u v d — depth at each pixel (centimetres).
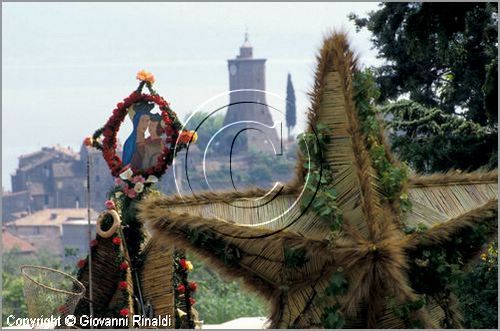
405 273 916
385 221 908
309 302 934
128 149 1205
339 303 920
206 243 936
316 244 910
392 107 1659
